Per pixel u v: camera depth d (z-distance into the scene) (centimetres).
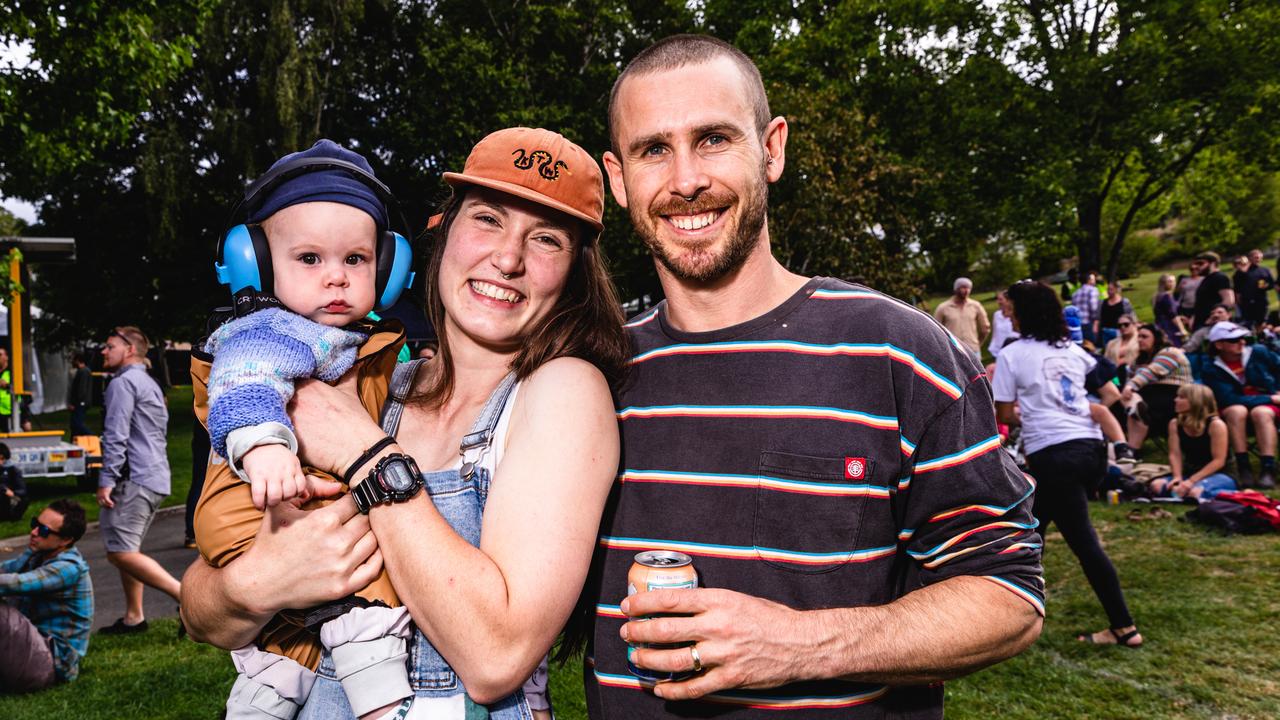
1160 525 630
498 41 1981
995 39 2117
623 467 155
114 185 2128
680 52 151
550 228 151
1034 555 140
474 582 122
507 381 148
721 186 145
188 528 761
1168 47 1964
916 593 138
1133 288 3306
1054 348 430
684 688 129
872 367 143
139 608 542
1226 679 376
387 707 132
